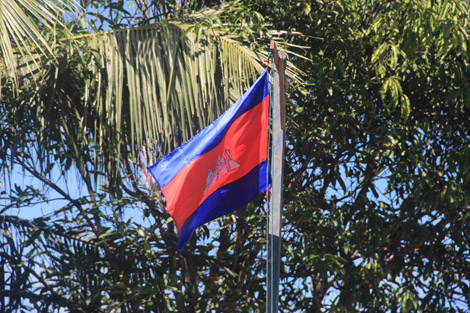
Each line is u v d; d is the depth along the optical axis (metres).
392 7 32.75
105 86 24.50
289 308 34.38
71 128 27.08
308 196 35.03
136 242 32.75
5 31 18.91
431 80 35.84
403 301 34.22
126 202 31.14
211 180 21.02
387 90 36.19
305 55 34.00
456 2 31.66
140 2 34.31
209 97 23.64
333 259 31.94
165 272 33.38
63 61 24.16
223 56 23.64
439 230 37.28
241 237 34.00
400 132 35.06
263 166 20.67
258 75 25.23
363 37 34.97
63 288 31.36
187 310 32.75
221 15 31.69
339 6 33.47
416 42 33.38
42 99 25.83
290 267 33.56
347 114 34.69
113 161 26.97
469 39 33.19
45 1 19.80
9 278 30.05
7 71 22.66
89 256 31.72
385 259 37.69
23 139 26.42
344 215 36.69
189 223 20.84
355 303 35.12
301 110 35.28
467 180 35.00
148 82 23.25
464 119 37.75
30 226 30.47
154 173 21.50
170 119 25.00
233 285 33.88
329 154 36.81
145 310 31.36
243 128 21.08
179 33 24.17
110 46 23.80
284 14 33.69
